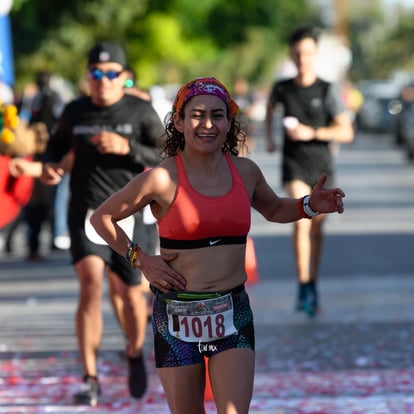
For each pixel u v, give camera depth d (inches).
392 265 1188.5
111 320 928.3
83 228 644.7
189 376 446.3
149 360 770.2
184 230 442.9
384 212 1706.4
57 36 2250.2
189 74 4709.6
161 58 2753.4
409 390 676.1
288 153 912.9
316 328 868.0
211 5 2942.9
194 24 3097.9
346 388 681.6
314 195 466.6
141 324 650.2
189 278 446.3
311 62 910.4
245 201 448.5
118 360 773.3
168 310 448.1
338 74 4023.1
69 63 2314.2
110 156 646.5
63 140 674.8
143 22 2605.8
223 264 446.6
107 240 452.1
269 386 688.4
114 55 651.5
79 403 650.2
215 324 443.2
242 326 448.8
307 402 647.8
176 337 447.2
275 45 4798.2
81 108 659.4
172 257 446.0
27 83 2298.2
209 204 442.3
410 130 2792.8
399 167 2659.9
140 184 446.6
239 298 450.9
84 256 642.8
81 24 2283.5
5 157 749.3
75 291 1079.0
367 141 3858.3
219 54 3762.3
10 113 724.7
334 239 1395.2
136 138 657.6
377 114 4244.6
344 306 960.9
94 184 646.5
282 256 1278.3
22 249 1425.9
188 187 444.5
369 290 1042.1
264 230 1546.5
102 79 645.3
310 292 910.4
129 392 655.8
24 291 1085.8
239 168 457.1
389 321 893.2
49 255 1350.9
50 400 660.7
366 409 630.5
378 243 1353.3
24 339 850.1
